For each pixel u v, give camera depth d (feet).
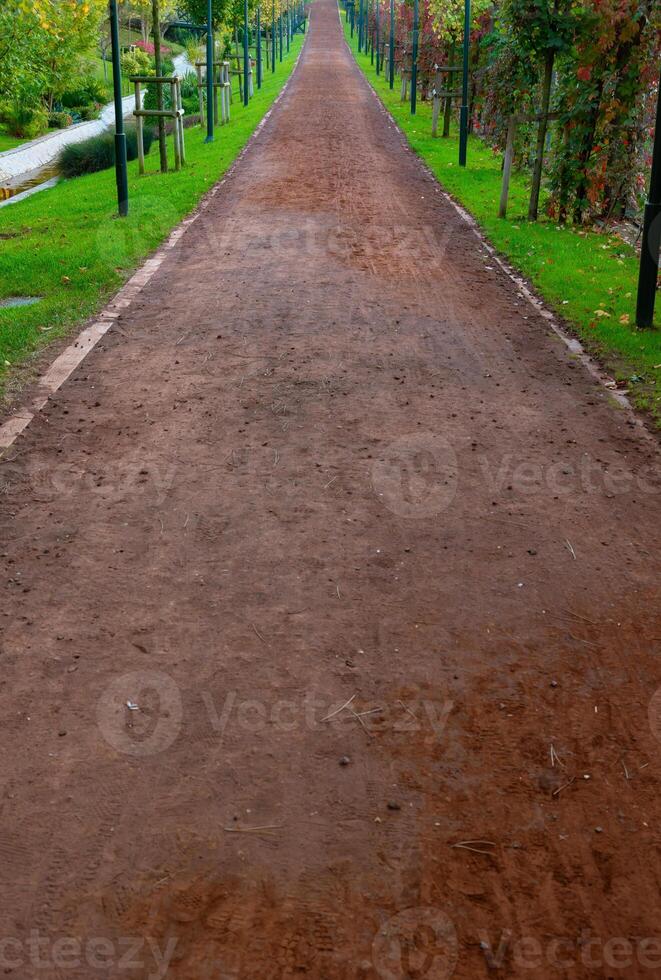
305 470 17.98
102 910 8.75
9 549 15.10
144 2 61.77
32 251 38.86
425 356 25.02
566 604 13.78
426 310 29.53
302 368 23.72
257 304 29.53
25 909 8.75
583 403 21.90
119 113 44.24
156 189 52.60
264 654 12.48
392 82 132.36
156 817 9.79
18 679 11.91
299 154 65.92
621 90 40.24
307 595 13.85
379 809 9.94
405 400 21.75
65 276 33.40
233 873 9.13
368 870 9.18
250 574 14.40
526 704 11.61
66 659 12.33
